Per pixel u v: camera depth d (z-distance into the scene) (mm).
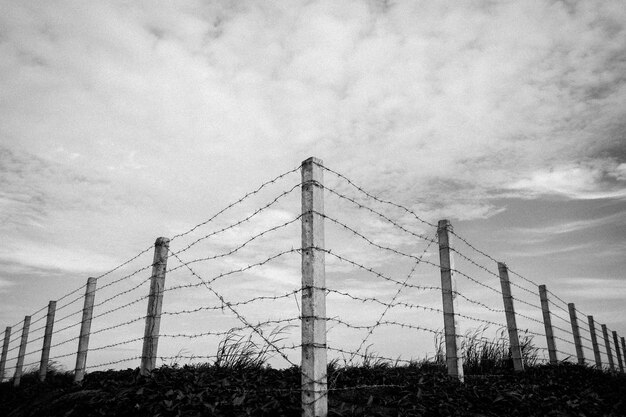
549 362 9539
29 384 9695
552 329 10195
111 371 7617
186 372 5957
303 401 3744
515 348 8164
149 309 6246
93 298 8367
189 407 4223
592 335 14164
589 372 8680
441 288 6453
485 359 8852
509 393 5301
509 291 8469
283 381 5477
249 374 6016
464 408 4777
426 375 6293
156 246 6551
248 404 4281
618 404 5820
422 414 4445
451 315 6270
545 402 5297
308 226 4047
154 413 4195
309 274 3920
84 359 7926
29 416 5266
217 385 5012
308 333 3814
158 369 6109
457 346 6129
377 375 6422
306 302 3887
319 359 3777
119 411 4480
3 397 7895
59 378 10102
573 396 5871
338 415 3871
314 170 4215
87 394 5230
